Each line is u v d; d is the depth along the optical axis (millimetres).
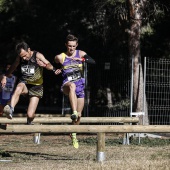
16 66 31859
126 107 62500
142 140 50531
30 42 84375
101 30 70938
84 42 76875
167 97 62500
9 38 90125
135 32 60438
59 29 77312
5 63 89312
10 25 85562
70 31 76625
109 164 29953
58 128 31203
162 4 63906
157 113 63125
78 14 75000
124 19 63000
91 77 66312
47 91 95938
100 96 68438
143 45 75500
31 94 31688
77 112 31875
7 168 29156
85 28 75562
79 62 32625
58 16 76688
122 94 65562
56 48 79875
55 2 75625
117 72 63000
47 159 34625
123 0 59375
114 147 44000
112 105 67250
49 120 44562
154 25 70562
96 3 66438
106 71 65000
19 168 29078
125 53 75000
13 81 47781
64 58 32500
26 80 31453
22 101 104812
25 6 76188
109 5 64062
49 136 57250
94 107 64750
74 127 31594
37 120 44125
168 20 70188
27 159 34625
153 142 49000
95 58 77750
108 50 76500
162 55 76625
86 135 58531
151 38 73188
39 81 31672
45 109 88688
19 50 30969
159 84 61625
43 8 76688
